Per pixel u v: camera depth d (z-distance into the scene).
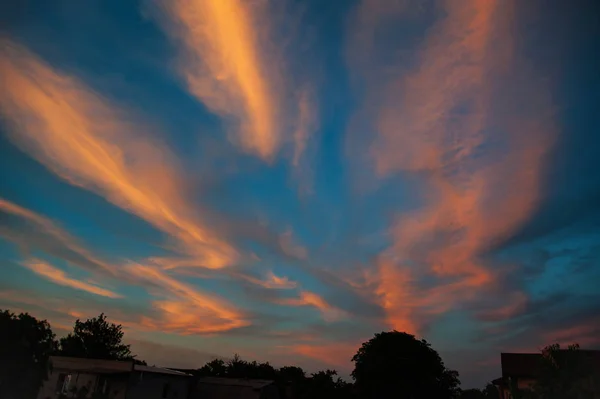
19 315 17.81
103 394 29.27
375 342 57.50
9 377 16.78
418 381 53.22
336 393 48.69
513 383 23.34
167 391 32.66
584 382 19.34
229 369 56.75
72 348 55.12
